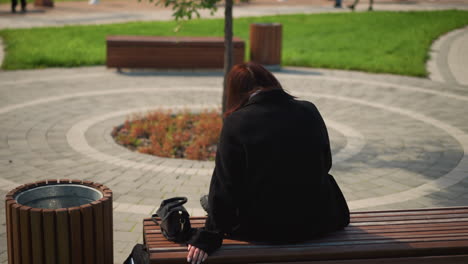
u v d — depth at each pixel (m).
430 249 3.43
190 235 3.45
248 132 3.16
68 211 3.30
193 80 14.03
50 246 3.32
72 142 8.73
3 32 22.28
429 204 6.43
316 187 3.28
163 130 9.38
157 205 6.32
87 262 3.44
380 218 3.96
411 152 8.51
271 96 3.25
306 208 3.27
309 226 3.31
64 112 10.60
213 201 3.18
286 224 3.26
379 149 8.64
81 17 29.09
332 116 10.73
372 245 3.41
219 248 3.27
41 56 16.72
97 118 10.23
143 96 12.16
